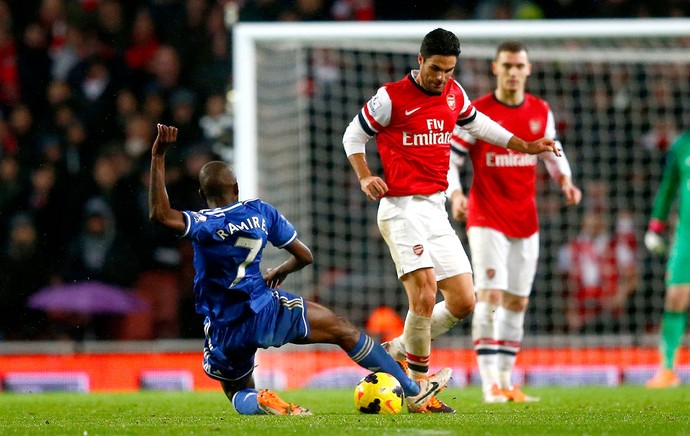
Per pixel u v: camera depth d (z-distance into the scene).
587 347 43.16
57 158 48.91
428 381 21.66
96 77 52.78
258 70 45.81
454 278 22.95
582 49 51.56
